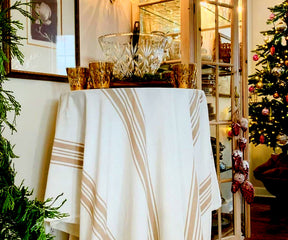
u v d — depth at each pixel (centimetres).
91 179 118
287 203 337
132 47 152
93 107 121
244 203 254
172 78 148
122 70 154
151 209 117
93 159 119
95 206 115
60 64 156
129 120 118
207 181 140
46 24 149
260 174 346
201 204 138
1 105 87
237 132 236
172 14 212
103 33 188
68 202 125
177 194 117
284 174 332
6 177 82
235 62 238
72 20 163
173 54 211
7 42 91
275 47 342
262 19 426
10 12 130
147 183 116
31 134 143
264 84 350
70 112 127
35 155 145
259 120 351
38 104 146
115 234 118
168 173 116
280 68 342
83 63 173
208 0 219
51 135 153
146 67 154
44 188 149
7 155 85
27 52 139
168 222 115
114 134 119
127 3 211
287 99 324
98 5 184
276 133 341
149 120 119
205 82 222
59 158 127
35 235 77
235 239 238
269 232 285
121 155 119
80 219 119
